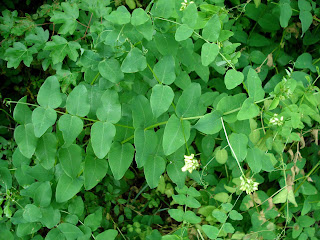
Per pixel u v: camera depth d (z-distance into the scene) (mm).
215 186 494
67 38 478
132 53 326
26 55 479
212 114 317
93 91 362
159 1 329
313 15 497
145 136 326
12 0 620
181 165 368
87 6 433
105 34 356
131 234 528
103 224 526
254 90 306
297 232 438
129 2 499
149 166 339
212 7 353
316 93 395
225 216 361
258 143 425
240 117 304
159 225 556
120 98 389
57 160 366
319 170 501
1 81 645
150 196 580
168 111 420
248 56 499
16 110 312
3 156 563
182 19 317
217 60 364
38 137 320
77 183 342
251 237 428
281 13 444
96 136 310
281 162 419
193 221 377
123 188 590
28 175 372
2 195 385
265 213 425
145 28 326
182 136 318
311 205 454
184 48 386
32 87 654
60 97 309
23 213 345
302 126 385
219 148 429
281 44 514
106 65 340
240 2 518
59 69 452
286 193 413
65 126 307
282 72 527
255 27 529
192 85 319
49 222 351
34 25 508
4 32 507
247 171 452
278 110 429
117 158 331
